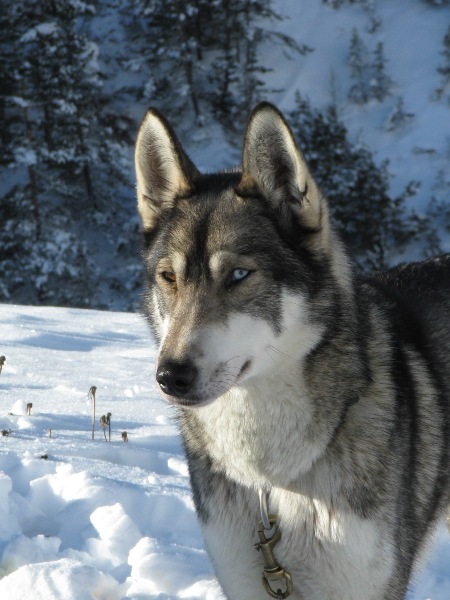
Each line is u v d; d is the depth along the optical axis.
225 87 43.09
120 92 44.03
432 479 3.60
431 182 41.34
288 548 3.25
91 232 37.41
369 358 3.33
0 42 36.06
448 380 3.88
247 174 3.32
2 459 4.55
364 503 3.13
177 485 4.60
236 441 3.25
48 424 5.68
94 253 36.66
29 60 34.94
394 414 3.27
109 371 7.97
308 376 3.17
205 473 3.38
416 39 50.06
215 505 3.36
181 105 43.41
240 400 3.20
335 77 47.91
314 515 3.19
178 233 3.29
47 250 32.81
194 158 41.12
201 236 3.20
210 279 3.13
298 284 3.21
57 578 3.25
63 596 3.20
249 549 3.34
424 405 3.59
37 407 6.26
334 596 3.23
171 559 3.75
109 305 34.28
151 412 6.34
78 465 4.70
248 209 3.28
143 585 3.66
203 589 3.62
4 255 34.12
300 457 3.18
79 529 4.09
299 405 3.17
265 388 3.17
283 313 3.15
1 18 35.78
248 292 3.12
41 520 4.13
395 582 3.23
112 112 42.09
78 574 3.28
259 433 3.22
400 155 43.31
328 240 3.37
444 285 4.29
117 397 6.80
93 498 4.21
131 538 3.95
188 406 2.97
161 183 3.63
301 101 39.91
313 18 51.69
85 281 33.38
